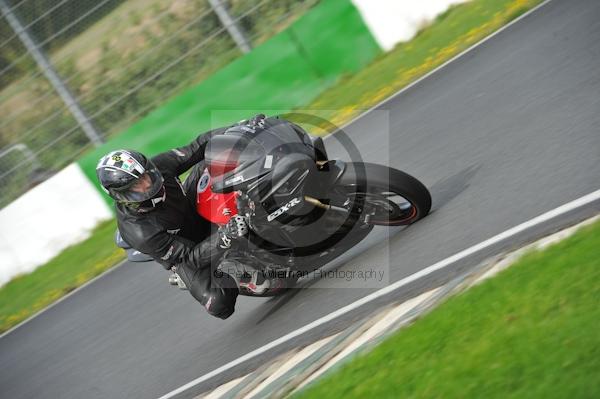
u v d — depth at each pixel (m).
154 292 20.98
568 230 10.62
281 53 29.83
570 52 18.78
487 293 10.12
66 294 25.78
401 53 28.73
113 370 17.55
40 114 32.22
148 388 15.61
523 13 24.86
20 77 32.03
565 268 9.45
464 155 16.28
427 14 29.70
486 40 24.39
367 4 29.67
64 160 31.91
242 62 29.94
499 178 13.95
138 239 13.47
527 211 12.06
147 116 30.73
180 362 15.86
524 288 9.62
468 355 9.02
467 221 12.89
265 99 30.14
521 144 15.00
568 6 22.69
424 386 9.02
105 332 20.14
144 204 13.12
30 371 20.73
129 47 31.97
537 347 8.36
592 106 14.82
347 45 30.06
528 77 18.83
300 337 13.20
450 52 25.45
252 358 13.80
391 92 25.56
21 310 26.70
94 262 26.92
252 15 30.83
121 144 30.78
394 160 18.75
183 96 30.27
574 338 8.12
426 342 9.97
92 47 31.77
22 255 30.69
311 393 10.62
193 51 30.94
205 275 14.19
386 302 12.19
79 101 31.02
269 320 14.81
